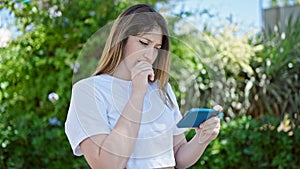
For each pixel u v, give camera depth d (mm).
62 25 3727
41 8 3713
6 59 3568
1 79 3537
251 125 3422
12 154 3211
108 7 3766
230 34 3926
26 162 3236
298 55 3896
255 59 3887
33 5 3654
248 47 3842
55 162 3240
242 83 3795
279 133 3385
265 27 4387
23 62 3609
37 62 3633
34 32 3664
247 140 3375
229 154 3330
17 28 3611
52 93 3562
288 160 3322
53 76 3641
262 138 3355
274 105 3764
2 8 3566
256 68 3852
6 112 3471
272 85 3787
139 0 3838
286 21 4414
